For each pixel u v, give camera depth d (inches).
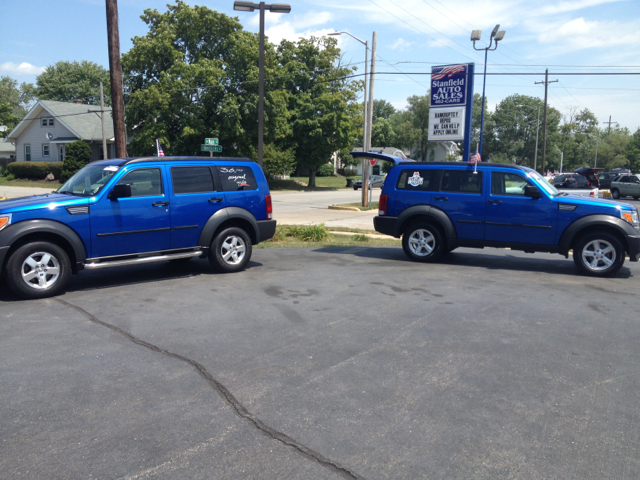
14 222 273.6
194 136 1545.3
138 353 199.6
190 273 351.6
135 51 1525.6
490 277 352.8
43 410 153.3
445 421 150.1
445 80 768.3
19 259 271.4
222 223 356.5
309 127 1892.2
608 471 127.3
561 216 372.2
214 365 188.7
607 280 352.8
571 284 335.9
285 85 1878.7
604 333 232.4
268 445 136.3
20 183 1674.5
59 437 138.9
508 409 158.1
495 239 393.4
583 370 189.6
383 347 209.5
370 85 996.6
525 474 125.3
